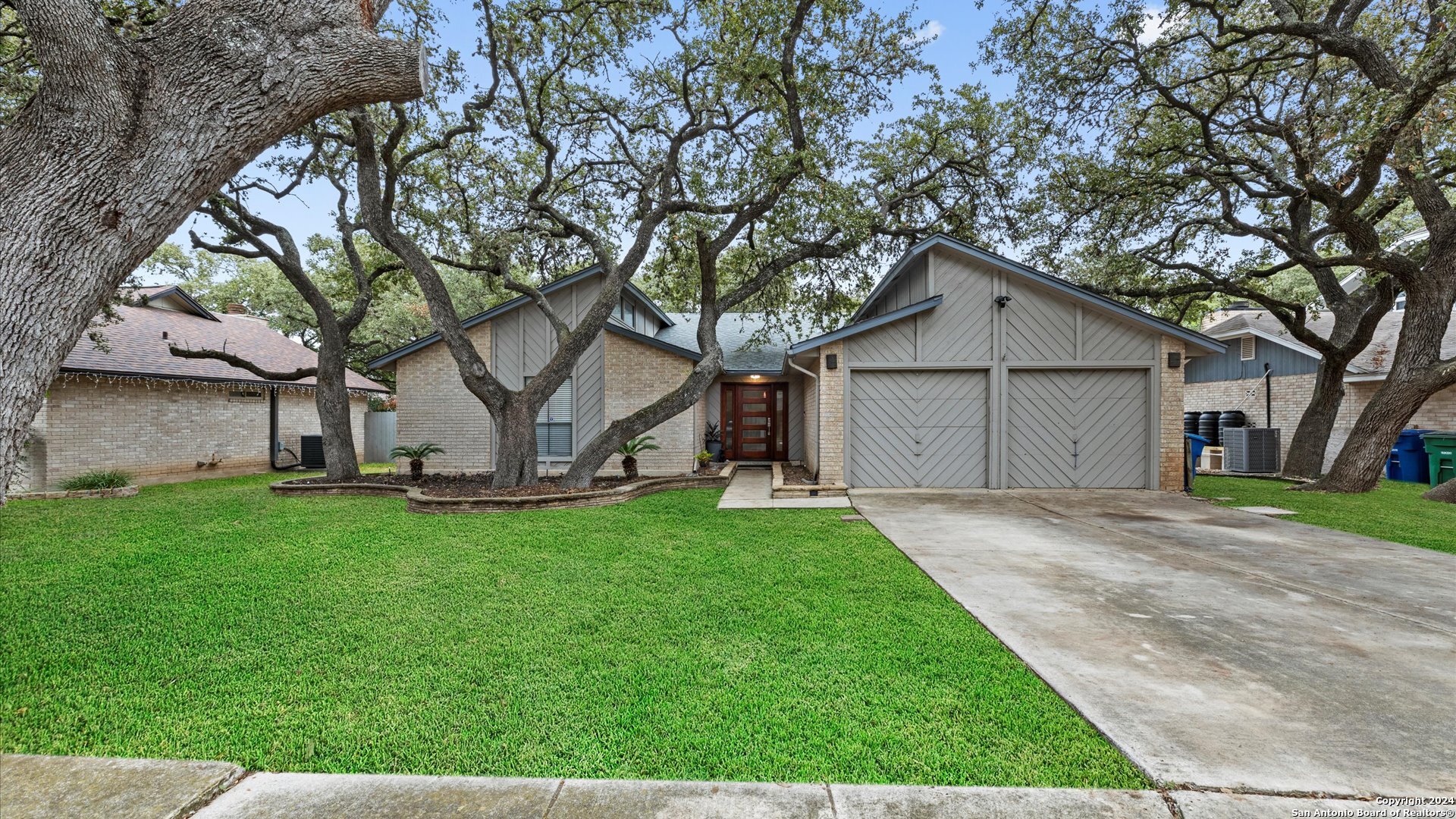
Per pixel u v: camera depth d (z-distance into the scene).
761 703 2.71
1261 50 10.37
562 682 2.95
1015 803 1.93
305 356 17.50
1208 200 12.40
